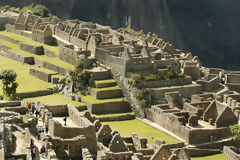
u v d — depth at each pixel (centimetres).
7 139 10512
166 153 14262
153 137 19725
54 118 13762
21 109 13125
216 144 19700
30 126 12100
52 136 11856
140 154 13625
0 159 9512
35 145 11325
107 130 14200
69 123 13312
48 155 10600
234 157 18700
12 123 11956
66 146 11738
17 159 10150
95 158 12031
